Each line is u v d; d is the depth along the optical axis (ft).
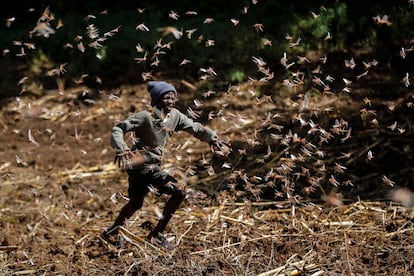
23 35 68.28
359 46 56.85
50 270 28.96
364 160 40.06
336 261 27.45
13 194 40.14
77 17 71.92
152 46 62.03
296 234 30.55
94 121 53.52
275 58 57.26
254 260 28.40
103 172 43.62
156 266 27.94
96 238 32.35
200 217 34.04
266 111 50.49
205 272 27.30
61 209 37.35
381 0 59.82
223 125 49.70
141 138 28.81
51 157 47.06
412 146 40.57
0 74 62.28
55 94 58.13
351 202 35.09
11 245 32.30
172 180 29.50
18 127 53.42
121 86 58.95
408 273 26.37
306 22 59.57
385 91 49.60
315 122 46.16
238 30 61.46
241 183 39.04
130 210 30.58
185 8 70.13
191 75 58.49
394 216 32.09
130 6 73.31
